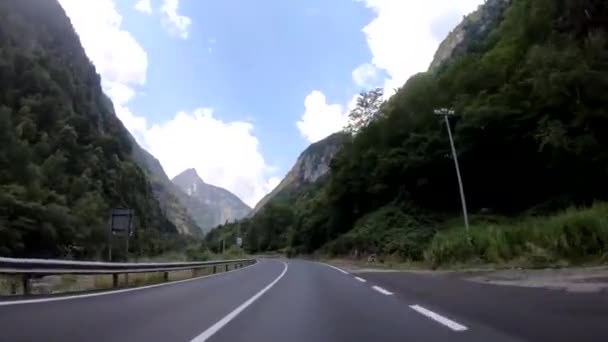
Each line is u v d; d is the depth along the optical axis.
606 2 43.34
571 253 19.88
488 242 26.61
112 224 25.59
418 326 6.88
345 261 62.66
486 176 61.25
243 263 47.50
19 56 136.88
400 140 73.38
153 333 6.40
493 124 54.50
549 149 48.69
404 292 12.41
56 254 68.38
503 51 63.94
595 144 42.44
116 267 15.80
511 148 55.81
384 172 68.69
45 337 5.89
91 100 173.62
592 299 8.00
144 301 10.72
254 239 170.50
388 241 59.38
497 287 11.12
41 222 67.81
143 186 165.50
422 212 64.31
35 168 84.56
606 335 5.36
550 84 44.69
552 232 21.61
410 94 77.50
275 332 6.59
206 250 54.91
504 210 59.16
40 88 135.25
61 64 163.00
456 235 30.17
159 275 21.56
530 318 6.81
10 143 84.44
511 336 5.79
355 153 80.75
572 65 43.22
